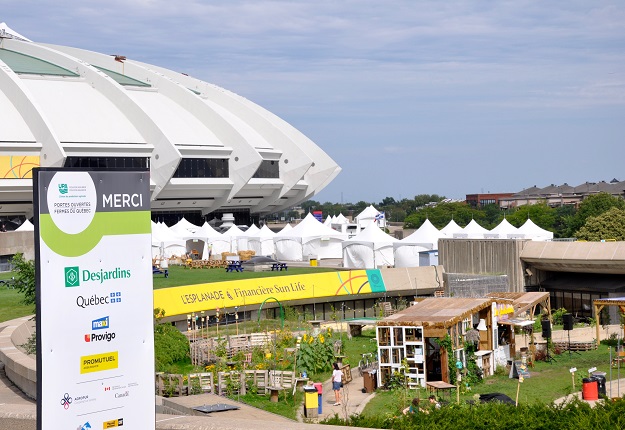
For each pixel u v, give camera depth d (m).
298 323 54.94
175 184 139.12
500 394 31.70
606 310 57.75
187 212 149.62
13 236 83.69
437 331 35.50
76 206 11.81
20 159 122.12
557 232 136.50
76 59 145.25
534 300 48.94
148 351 12.62
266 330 46.91
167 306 51.62
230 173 147.12
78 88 140.88
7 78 127.56
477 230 90.88
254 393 34.94
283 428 15.59
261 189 154.62
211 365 38.34
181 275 80.69
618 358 38.66
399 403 30.59
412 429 19.56
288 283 59.47
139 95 152.12
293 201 168.00
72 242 11.78
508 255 64.62
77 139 128.12
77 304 11.89
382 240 87.06
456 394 33.22
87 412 12.05
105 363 12.20
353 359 43.78
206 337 47.81
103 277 12.12
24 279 50.72
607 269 60.59
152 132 134.25
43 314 11.55
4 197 122.94
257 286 57.66
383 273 64.88
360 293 62.62
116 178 12.20
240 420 16.50
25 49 150.88
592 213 122.62
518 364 37.75
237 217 159.25
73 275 11.83
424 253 70.00
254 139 155.50
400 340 36.53
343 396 34.47
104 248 12.12
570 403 20.12
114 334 12.26
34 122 123.75
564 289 63.53
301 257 103.50
